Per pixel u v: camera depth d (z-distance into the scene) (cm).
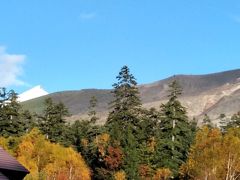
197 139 7638
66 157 8125
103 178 8300
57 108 9744
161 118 8719
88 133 9850
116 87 9019
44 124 9612
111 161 8312
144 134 8838
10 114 8575
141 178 8325
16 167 3262
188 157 7869
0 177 3191
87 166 8844
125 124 8756
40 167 7738
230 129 7831
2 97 8706
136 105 8912
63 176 7894
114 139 8500
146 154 8556
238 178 7062
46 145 7962
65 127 9894
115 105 8969
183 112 8662
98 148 8688
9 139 7969
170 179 8231
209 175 7006
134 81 8994
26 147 7800
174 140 8494
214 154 7088
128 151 8362
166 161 8362
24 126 9638
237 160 6969
